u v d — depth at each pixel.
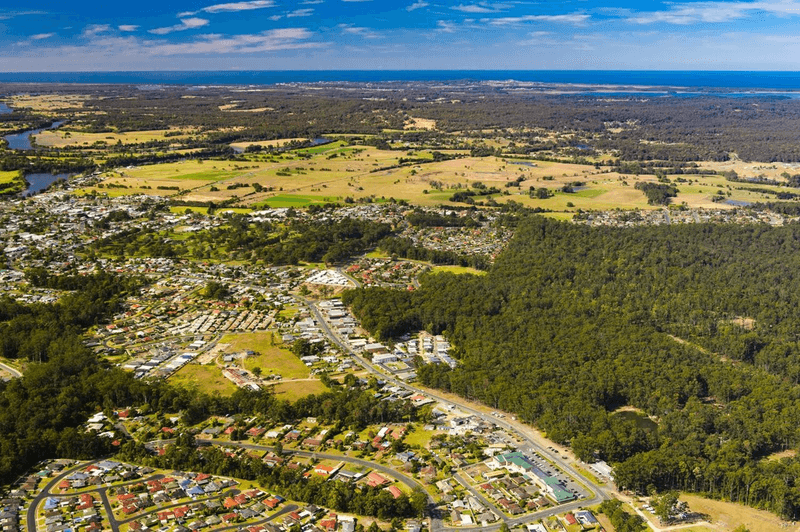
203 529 189.25
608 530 193.88
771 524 199.75
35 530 188.12
